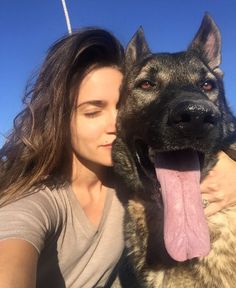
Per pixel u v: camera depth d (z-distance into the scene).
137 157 0.34
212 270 0.31
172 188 0.31
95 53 0.32
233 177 0.32
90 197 0.33
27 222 0.25
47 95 0.31
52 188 0.30
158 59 0.36
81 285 0.34
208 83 0.36
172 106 0.30
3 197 0.28
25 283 0.21
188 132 0.30
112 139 0.32
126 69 0.36
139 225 0.34
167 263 0.32
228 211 0.32
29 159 0.30
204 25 0.40
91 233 0.32
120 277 0.40
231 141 0.35
